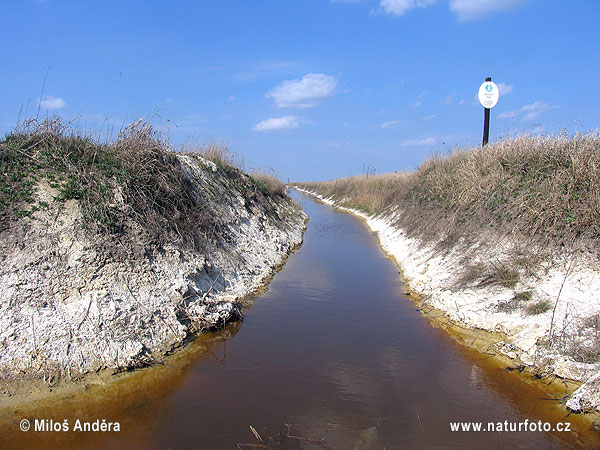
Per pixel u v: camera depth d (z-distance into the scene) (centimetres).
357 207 3266
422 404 552
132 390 580
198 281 887
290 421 513
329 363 661
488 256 938
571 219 818
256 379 611
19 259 662
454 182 1405
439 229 1270
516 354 671
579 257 778
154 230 835
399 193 2284
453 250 1091
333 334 776
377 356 688
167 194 958
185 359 672
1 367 568
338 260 1440
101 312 656
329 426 504
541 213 876
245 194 1680
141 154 932
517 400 562
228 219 1282
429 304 934
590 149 923
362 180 3822
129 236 785
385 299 989
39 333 607
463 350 713
